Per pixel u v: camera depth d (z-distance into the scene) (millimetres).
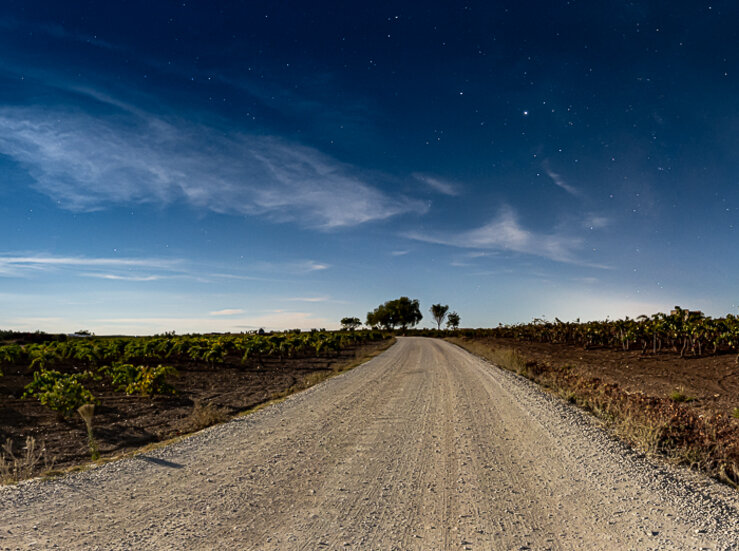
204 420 8852
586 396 10508
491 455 6105
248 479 5172
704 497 4469
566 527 3842
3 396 12555
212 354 20969
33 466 6227
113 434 8555
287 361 25125
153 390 13047
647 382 14031
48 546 3521
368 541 3602
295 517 4090
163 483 5043
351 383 14227
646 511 4133
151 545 3535
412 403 10328
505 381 14375
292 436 7289
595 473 5254
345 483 5023
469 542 3578
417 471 5445
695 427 6621
